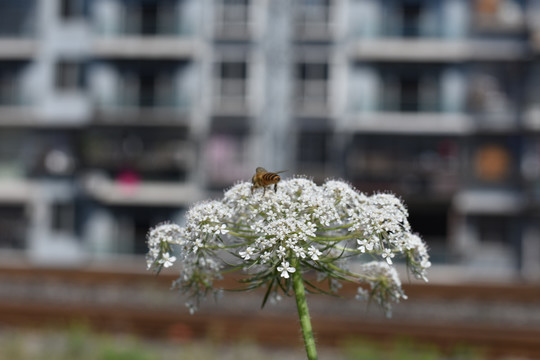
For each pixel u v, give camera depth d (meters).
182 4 24.77
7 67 25.64
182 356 9.77
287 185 2.60
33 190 25.00
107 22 25.00
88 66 25.25
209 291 2.47
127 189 24.52
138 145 24.91
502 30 23.17
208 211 2.42
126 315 12.18
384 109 23.75
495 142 23.23
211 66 24.47
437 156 23.45
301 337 2.45
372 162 23.67
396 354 9.42
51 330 11.53
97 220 24.75
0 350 10.11
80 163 24.88
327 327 11.21
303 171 23.83
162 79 24.80
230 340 11.26
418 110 23.67
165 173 24.56
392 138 23.73
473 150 23.31
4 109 25.41
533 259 22.66
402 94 23.80
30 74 25.53
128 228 24.83
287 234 2.29
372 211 2.42
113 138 25.00
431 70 23.61
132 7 25.03
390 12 23.95
